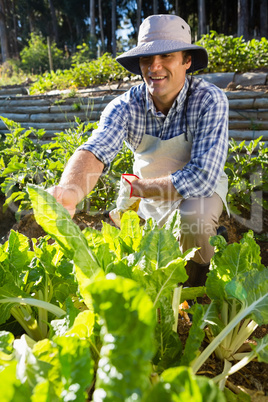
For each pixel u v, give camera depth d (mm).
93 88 7125
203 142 1899
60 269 1212
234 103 4969
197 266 1812
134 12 32875
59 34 35344
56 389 731
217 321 1109
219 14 28406
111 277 555
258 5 26469
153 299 1011
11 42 35188
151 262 1088
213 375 1092
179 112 2039
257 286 1062
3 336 866
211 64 6379
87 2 32094
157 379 879
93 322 898
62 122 6312
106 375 530
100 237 1222
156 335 994
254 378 1106
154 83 1948
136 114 2119
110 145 1910
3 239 3793
